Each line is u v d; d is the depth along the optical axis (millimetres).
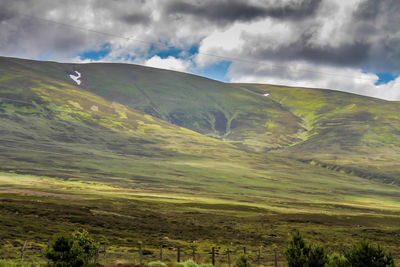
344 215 109938
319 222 90562
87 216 67250
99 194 120500
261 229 75375
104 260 35031
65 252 25406
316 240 66188
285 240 64312
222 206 113062
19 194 96250
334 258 25797
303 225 84875
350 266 23688
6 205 67500
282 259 45719
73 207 76375
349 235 73688
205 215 91750
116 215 74312
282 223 86062
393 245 65625
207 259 41844
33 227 51500
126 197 118500
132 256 40062
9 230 47594
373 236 73875
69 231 52312
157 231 62188
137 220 71688
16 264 30453
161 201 114375
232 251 50094
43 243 43031
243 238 63375
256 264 41344
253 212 107188
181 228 68125
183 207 104438
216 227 73500
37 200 83188
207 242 56438
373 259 23203
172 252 45406
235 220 87250
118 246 46156
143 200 112500
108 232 55719
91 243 27469
